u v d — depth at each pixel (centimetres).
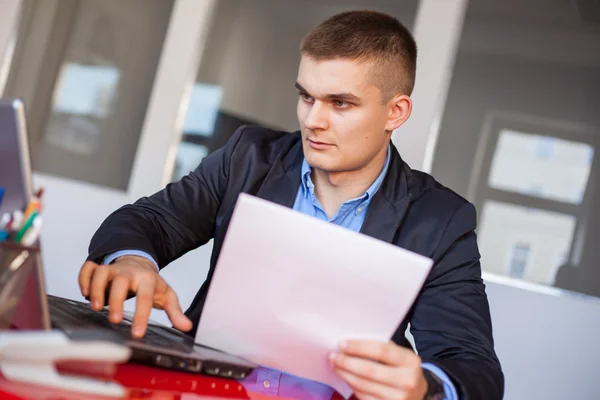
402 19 295
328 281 87
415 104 286
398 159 148
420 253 135
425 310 129
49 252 331
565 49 273
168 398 81
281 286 89
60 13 349
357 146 132
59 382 69
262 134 155
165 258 143
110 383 73
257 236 86
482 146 277
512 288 265
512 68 278
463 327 124
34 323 82
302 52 130
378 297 87
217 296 92
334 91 126
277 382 107
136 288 100
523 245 269
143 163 328
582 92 269
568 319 258
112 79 339
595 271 260
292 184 146
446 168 280
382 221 139
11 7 351
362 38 127
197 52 327
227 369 98
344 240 85
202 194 152
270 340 94
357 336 90
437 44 287
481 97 279
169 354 92
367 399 88
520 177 271
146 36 336
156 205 147
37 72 348
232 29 323
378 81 129
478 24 285
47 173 340
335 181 141
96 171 335
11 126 84
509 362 262
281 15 316
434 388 94
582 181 265
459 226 138
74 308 108
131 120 333
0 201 82
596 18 271
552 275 264
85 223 331
